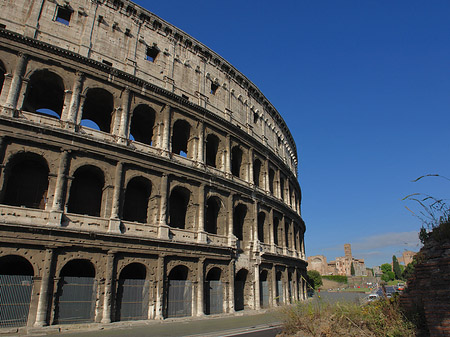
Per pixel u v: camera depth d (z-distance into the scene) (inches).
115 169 1667.1
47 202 1450.5
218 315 1827.0
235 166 2618.1
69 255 1428.4
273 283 2413.9
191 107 2108.8
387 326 778.2
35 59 1592.0
